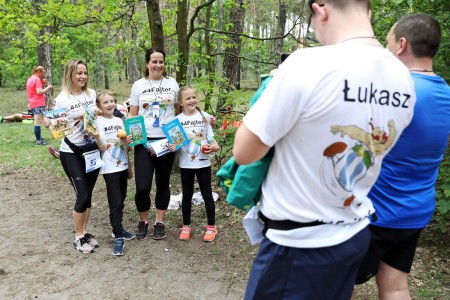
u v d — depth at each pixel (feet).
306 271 4.81
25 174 22.39
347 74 4.32
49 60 44.29
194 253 13.24
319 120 4.38
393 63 4.67
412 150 6.64
